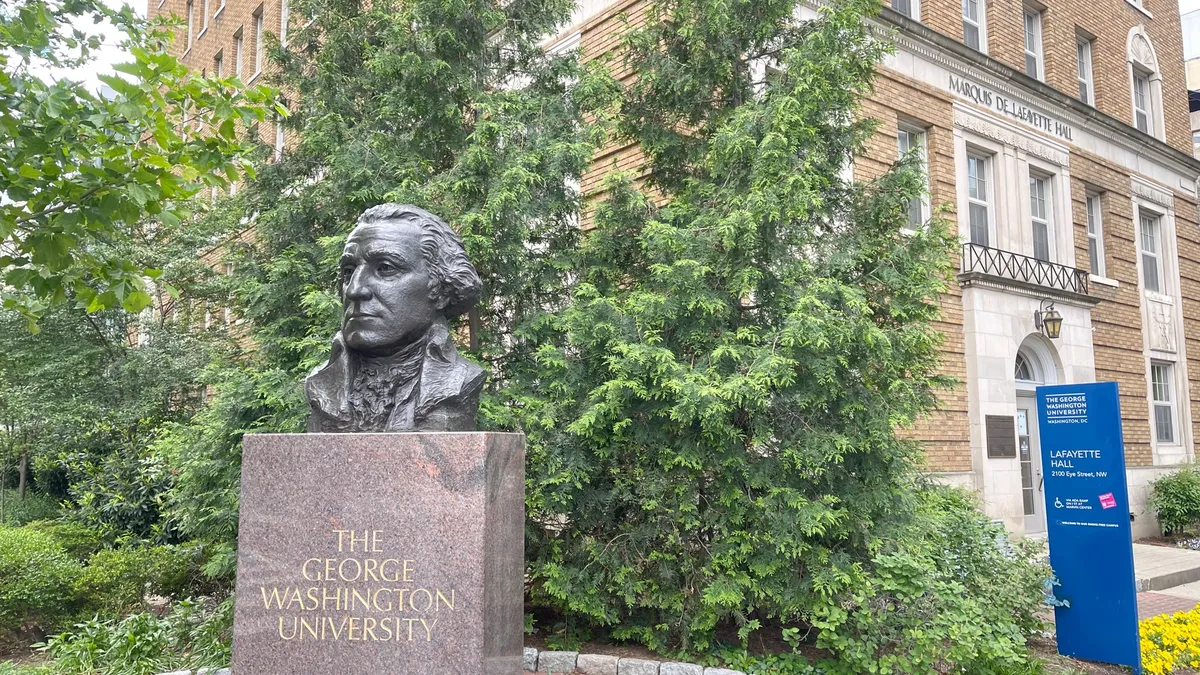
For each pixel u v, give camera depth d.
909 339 7.48
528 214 7.97
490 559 3.93
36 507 16.06
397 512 3.90
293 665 3.87
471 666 3.76
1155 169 19.55
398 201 7.69
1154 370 19.05
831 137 8.28
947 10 15.00
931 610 6.45
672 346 7.59
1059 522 7.45
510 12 9.23
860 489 7.27
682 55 8.76
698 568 7.10
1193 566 12.38
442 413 4.35
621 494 7.40
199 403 14.05
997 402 13.97
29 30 5.70
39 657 7.63
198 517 8.15
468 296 4.67
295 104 10.76
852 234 8.15
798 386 7.22
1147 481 17.41
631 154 10.59
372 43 9.49
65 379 13.57
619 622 7.48
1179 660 6.91
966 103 14.82
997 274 14.65
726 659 6.82
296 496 3.96
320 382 4.56
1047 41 17.14
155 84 5.30
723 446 6.98
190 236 13.80
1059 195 16.67
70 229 5.23
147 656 6.84
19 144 5.27
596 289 7.83
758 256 7.56
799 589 6.86
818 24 8.38
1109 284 17.36
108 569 8.41
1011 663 6.31
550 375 7.68
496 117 8.06
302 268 8.45
